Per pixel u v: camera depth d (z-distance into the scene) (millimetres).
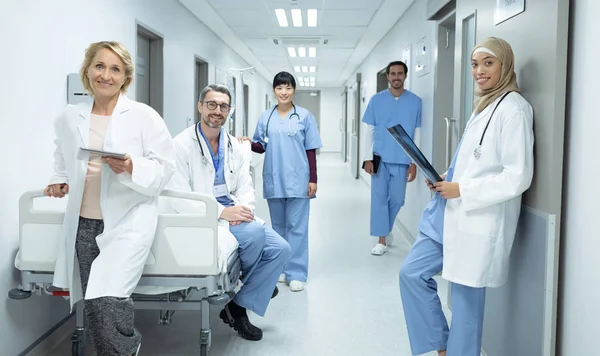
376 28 6168
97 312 1669
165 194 1839
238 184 2545
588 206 1501
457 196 1710
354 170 9992
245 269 2359
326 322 2656
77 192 1710
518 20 1846
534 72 1711
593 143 1473
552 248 1623
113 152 1575
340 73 12039
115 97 1758
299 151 3154
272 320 2686
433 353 2266
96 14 2848
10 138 1976
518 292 1858
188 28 5277
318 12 5332
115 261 1675
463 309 1788
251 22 5898
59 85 2375
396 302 2967
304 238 3246
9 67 1961
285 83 3119
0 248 1918
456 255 1731
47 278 1864
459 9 2662
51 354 2229
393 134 1762
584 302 1526
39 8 2189
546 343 1654
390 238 4414
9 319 1979
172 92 4680
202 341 1971
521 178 1612
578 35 1553
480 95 1809
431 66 3902
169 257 1835
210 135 2363
